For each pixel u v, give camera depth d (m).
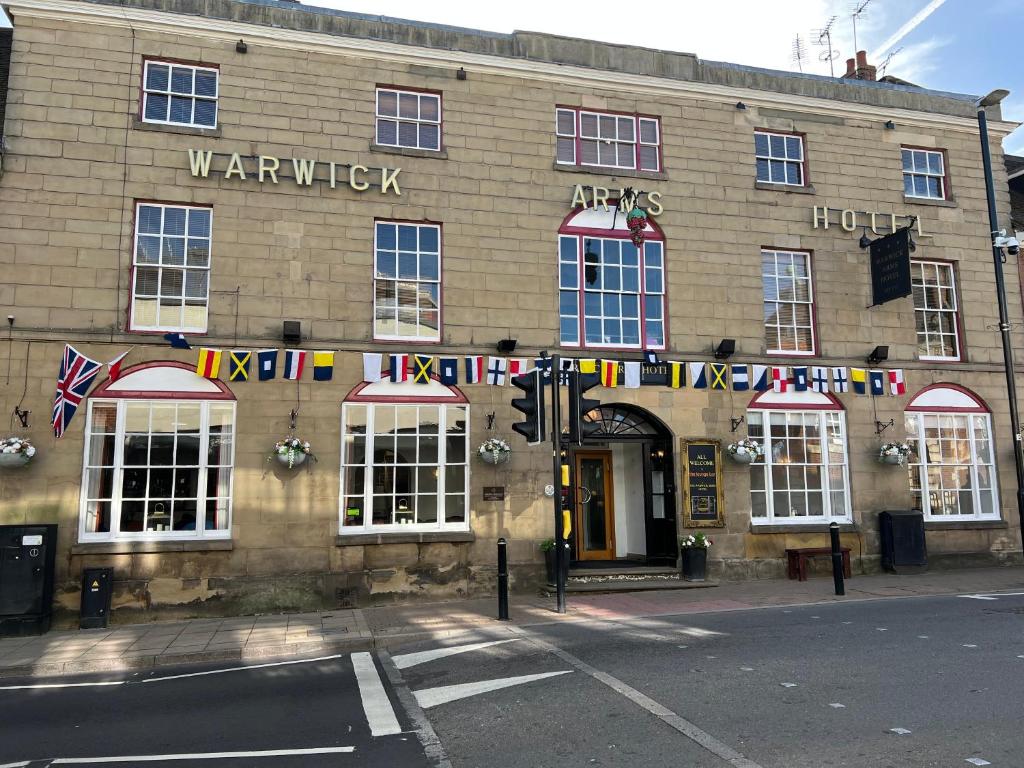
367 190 13.58
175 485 12.20
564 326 14.40
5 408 11.52
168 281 12.61
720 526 14.31
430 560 12.91
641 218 14.06
